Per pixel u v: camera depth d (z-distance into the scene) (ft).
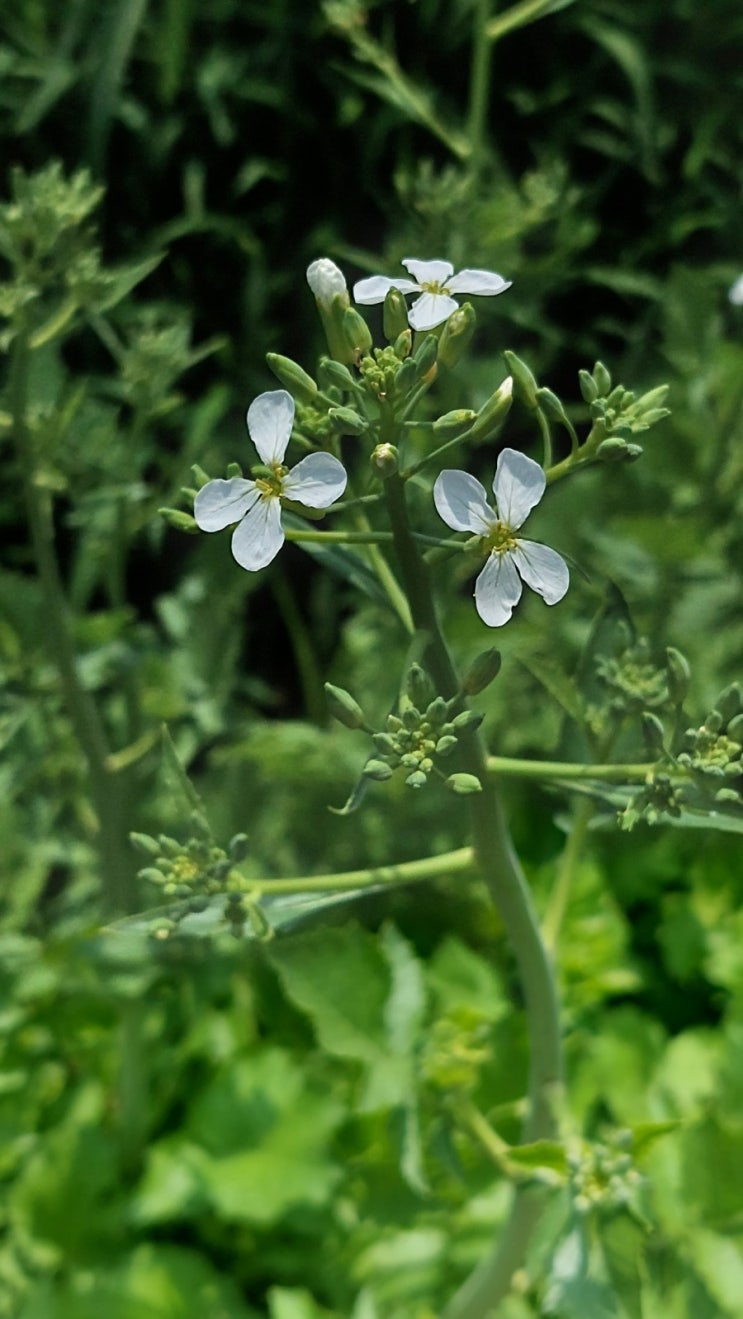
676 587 2.51
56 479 1.95
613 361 3.27
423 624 1.56
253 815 2.55
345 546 1.66
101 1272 2.15
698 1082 2.20
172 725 2.41
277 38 2.97
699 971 2.52
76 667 2.02
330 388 1.51
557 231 2.74
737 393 2.42
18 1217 2.19
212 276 3.13
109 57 2.47
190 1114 2.30
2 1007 2.35
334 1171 2.16
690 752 1.58
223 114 2.85
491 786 1.61
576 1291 1.66
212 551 2.41
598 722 1.68
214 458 2.88
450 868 1.64
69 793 2.24
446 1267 2.08
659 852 2.67
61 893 2.87
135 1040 2.25
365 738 2.53
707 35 3.05
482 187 2.59
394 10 3.01
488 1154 1.78
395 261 2.31
